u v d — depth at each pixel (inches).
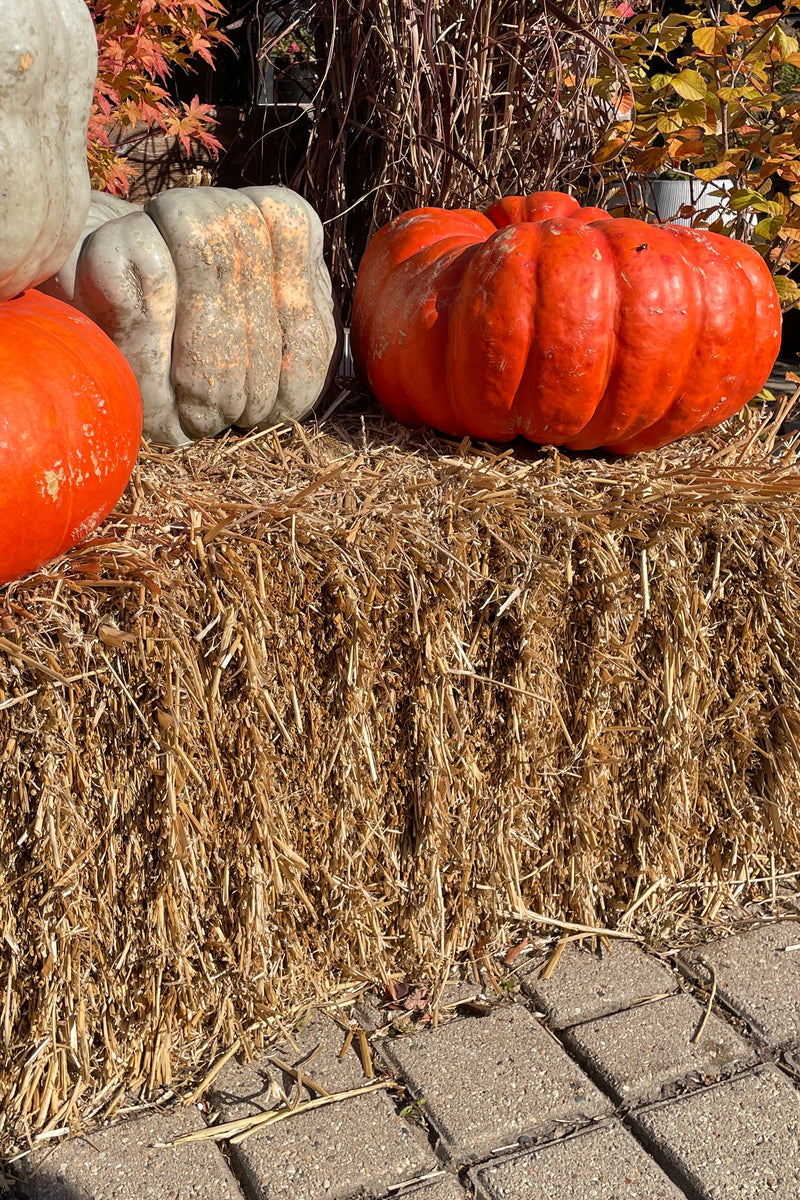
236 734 61.6
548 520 64.1
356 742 63.1
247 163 83.8
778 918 68.5
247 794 61.9
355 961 65.2
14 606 58.5
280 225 66.7
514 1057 62.6
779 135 78.8
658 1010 64.3
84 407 59.4
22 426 58.1
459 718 64.6
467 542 63.1
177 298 65.1
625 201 83.7
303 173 81.0
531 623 63.8
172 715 59.5
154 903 60.9
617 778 67.1
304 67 82.6
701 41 76.9
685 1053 62.7
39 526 58.6
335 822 63.9
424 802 64.4
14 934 59.8
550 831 67.1
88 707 59.1
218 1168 59.4
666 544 64.9
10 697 58.1
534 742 65.1
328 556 61.5
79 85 60.6
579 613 65.0
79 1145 60.0
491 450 67.7
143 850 60.9
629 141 78.9
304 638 62.0
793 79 83.2
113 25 74.4
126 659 59.3
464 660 63.6
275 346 67.1
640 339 65.2
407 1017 64.1
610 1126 60.7
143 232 64.7
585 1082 61.9
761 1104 61.2
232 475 65.1
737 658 67.2
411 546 62.5
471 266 66.1
